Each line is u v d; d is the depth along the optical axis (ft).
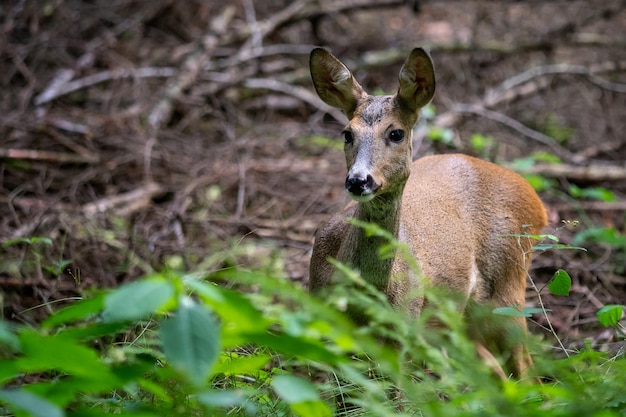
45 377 31.68
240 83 61.57
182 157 54.49
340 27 73.20
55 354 17.58
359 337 18.66
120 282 40.47
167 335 16.71
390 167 30.50
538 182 48.91
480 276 35.47
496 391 19.75
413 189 34.94
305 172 53.47
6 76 61.62
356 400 22.93
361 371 26.68
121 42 67.92
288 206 50.14
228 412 23.97
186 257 42.78
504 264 35.68
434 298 23.08
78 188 49.47
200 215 47.14
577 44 66.54
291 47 65.36
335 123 61.00
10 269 39.11
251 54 63.87
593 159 58.23
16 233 42.04
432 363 22.04
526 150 59.26
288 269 42.47
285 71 66.85
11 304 36.86
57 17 69.10
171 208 48.24
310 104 62.64
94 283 39.27
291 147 57.82
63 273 39.70
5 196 47.73
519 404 21.21
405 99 31.55
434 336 21.12
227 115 60.64
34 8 67.92
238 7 71.51
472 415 19.52
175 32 70.85
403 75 31.37
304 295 18.71
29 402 16.34
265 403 25.11
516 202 36.29
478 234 35.37
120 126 56.75
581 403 19.75
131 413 18.52
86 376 18.35
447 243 33.78
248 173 52.29
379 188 29.91
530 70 64.95
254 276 18.72
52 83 60.75
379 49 70.08
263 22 67.21
